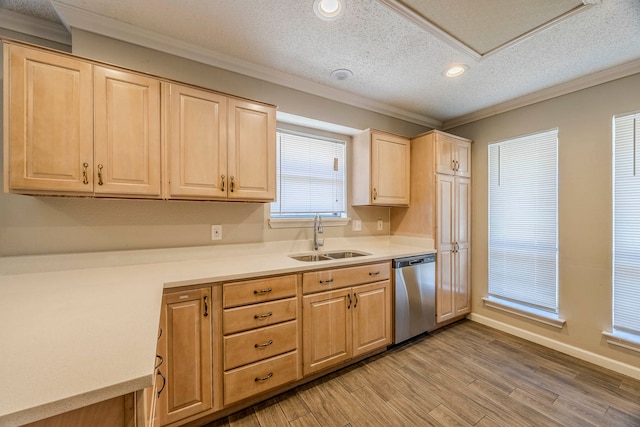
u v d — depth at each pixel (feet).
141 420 2.08
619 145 6.88
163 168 5.37
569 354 7.60
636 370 6.45
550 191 8.14
